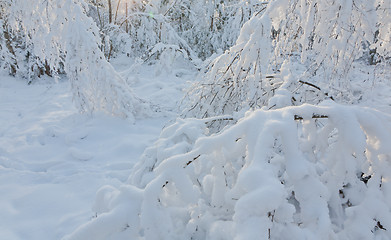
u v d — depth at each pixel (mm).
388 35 2900
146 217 1489
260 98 3020
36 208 3076
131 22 9602
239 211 1254
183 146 1848
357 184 1819
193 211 1816
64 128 5164
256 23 2807
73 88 5301
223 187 1764
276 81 3180
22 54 8594
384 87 5762
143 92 6871
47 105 6297
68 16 4832
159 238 1503
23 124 5402
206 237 1688
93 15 10047
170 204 1816
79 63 5109
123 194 1594
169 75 7980
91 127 5117
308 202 1478
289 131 1481
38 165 4070
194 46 9453
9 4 7449
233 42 8406
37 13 4914
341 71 2893
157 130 5055
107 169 3916
